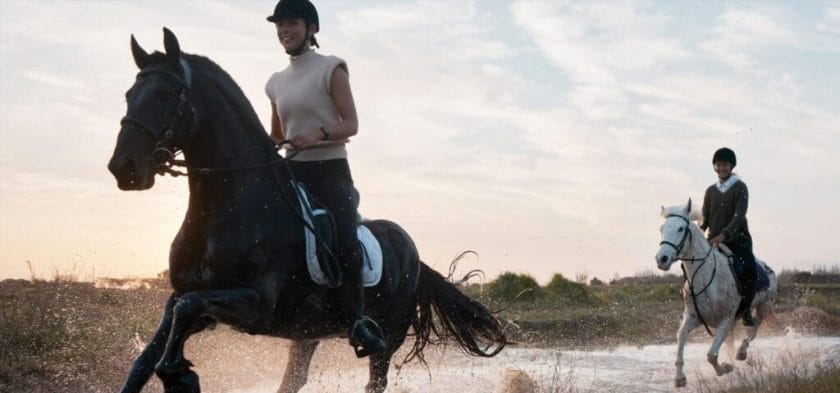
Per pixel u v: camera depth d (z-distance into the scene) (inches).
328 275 233.3
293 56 251.9
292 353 282.0
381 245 270.8
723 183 460.1
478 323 304.5
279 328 235.8
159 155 201.2
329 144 248.5
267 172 225.1
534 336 594.6
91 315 427.2
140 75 205.8
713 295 425.1
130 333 397.4
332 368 434.6
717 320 432.5
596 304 837.2
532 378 381.7
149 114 199.2
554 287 852.0
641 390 394.6
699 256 428.1
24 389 308.2
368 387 278.8
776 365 427.8
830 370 315.9
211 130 214.1
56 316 389.7
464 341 303.3
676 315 774.5
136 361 200.5
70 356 350.0
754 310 524.1
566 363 480.7
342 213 243.6
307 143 237.1
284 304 231.3
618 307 826.8
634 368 466.9
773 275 497.4
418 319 301.3
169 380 193.9
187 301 193.5
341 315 248.5
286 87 251.9
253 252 213.3
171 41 205.6
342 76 247.9
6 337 352.5
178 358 193.3
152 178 201.3
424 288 299.3
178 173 211.8
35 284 518.3
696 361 503.8
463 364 465.1
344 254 241.8
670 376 435.2
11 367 320.5
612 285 1240.8
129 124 197.2
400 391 366.6
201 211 213.6
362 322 243.1
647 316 753.0
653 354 539.5
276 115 262.5
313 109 247.4
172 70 206.5
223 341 409.7
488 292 815.7
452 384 394.6
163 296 527.5
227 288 211.2
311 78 247.8
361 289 247.8
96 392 319.3
